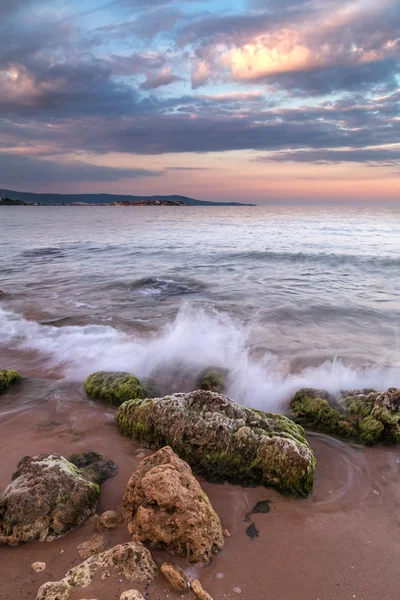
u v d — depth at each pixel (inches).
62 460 163.8
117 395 248.5
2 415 232.7
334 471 185.3
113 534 137.2
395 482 176.2
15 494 141.3
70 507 142.3
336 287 628.7
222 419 189.3
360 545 137.6
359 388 270.7
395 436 209.0
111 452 193.9
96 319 453.7
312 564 128.5
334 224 2209.6
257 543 136.6
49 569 121.0
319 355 346.6
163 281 676.1
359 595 117.4
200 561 125.6
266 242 1234.6
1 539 131.0
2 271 765.9
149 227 2044.8
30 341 373.4
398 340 390.6
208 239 1354.6
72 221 2637.8
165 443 193.3
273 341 382.6
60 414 234.8
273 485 168.7
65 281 673.6
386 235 1455.5
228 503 158.9
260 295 575.8
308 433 223.3
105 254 1003.3
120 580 112.0
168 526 130.5
